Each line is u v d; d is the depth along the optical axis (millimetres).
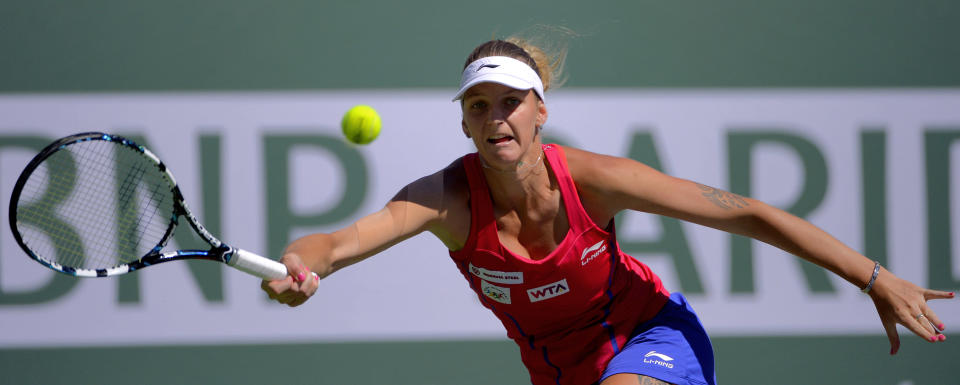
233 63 19031
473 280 11273
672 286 19109
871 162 19422
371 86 19219
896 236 19328
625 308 11641
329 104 19156
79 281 18562
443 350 19047
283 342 18875
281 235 18984
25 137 18609
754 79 19422
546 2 19422
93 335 18578
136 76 18875
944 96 19531
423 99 19281
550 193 10633
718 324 19109
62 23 18859
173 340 18719
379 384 18938
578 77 19281
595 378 11672
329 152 19125
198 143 18891
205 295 18828
